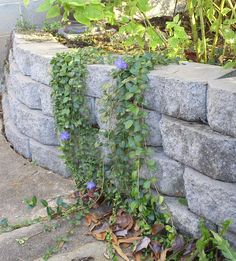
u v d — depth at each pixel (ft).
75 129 9.36
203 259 6.84
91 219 8.71
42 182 10.23
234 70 7.68
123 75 8.07
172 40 8.64
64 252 7.99
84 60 9.02
